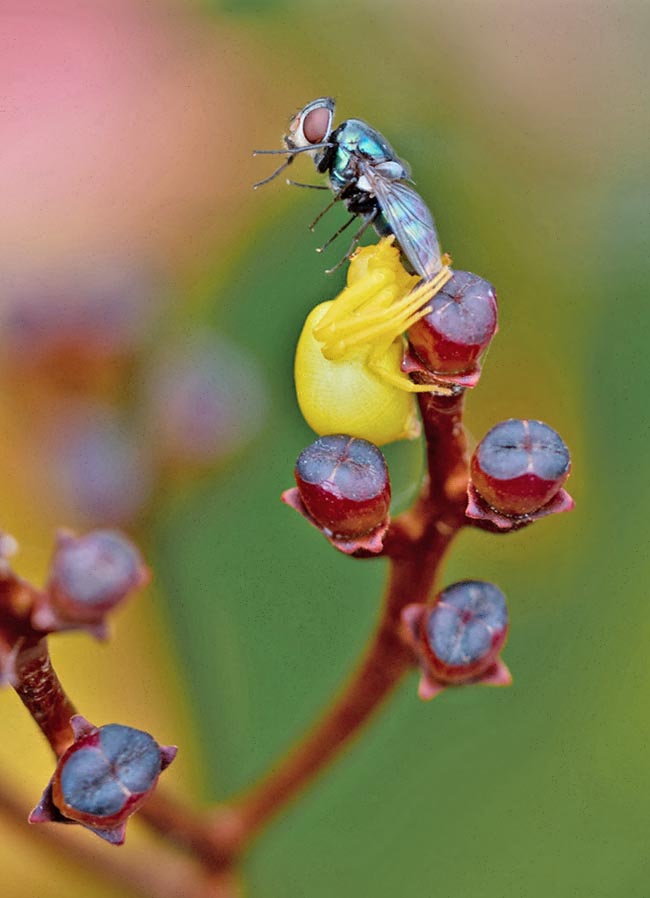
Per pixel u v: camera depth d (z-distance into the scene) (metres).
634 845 0.17
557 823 0.17
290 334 0.18
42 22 0.18
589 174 0.18
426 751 0.17
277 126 0.19
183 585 0.18
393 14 0.19
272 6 0.19
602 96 0.19
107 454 0.18
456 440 0.16
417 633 0.16
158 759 0.15
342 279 0.18
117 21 0.19
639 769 0.17
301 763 0.17
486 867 0.17
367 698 0.16
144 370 0.18
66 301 0.18
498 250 0.18
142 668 0.18
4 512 0.18
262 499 0.18
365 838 0.17
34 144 0.18
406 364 0.15
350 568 0.18
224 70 0.19
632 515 0.18
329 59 0.19
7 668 0.15
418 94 0.19
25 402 0.18
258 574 0.18
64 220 0.18
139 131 0.18
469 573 0.18
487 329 0.15
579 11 0.19
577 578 0.18
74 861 0.17
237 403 0.18
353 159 0.16
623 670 0.18
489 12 0.19
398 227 0.16
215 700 0.18
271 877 0.17
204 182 0.18
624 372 0.18
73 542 0.15
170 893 0.17
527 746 0.17
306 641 0.18
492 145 0.19
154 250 0.18
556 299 0.18
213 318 0.18
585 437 0.18
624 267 0.18
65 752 0.15
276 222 0.18
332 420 0.15
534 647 0.18
